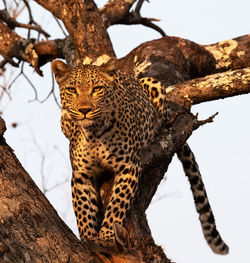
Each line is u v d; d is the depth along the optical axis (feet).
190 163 39.88
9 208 21.33
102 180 30.71
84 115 27.43
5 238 20.58
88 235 27.73
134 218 28.73
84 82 27.66
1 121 22.90
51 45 52.95
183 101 38.55
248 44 50.98
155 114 34.76
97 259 21.98
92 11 47.60
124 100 29.71
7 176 22.11
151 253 24.04
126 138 29.14
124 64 47.93
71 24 47.39
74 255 21.33
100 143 28.68
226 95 38.91
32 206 21.81
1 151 22.79
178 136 34.83
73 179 29.81
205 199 39.83
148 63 45.03
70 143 30.96
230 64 50.29
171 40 48.75
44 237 21.18
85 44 47.01
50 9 48.37
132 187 28.94
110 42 48.19
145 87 35.96
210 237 39.68
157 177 34.14
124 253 22.04
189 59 48.11
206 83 38.96
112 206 28.02
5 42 52.90
